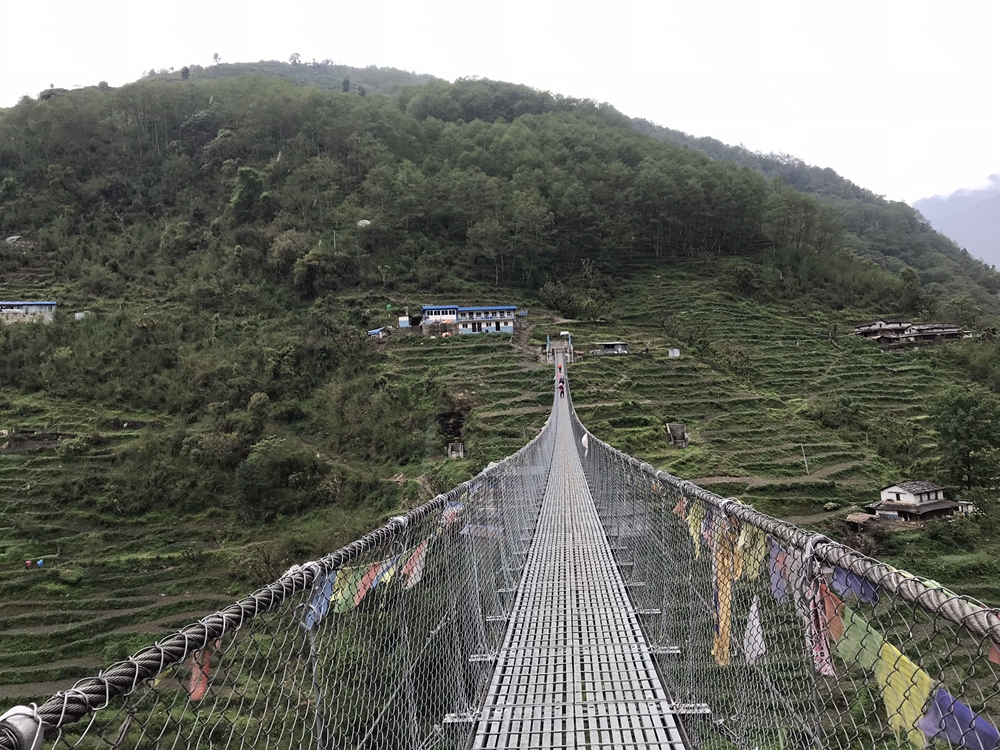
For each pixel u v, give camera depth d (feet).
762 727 6.17
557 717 10.04
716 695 8.35
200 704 3.73
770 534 5.68
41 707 2.76
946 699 3.27
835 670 4.49
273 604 4.33
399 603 7.13
